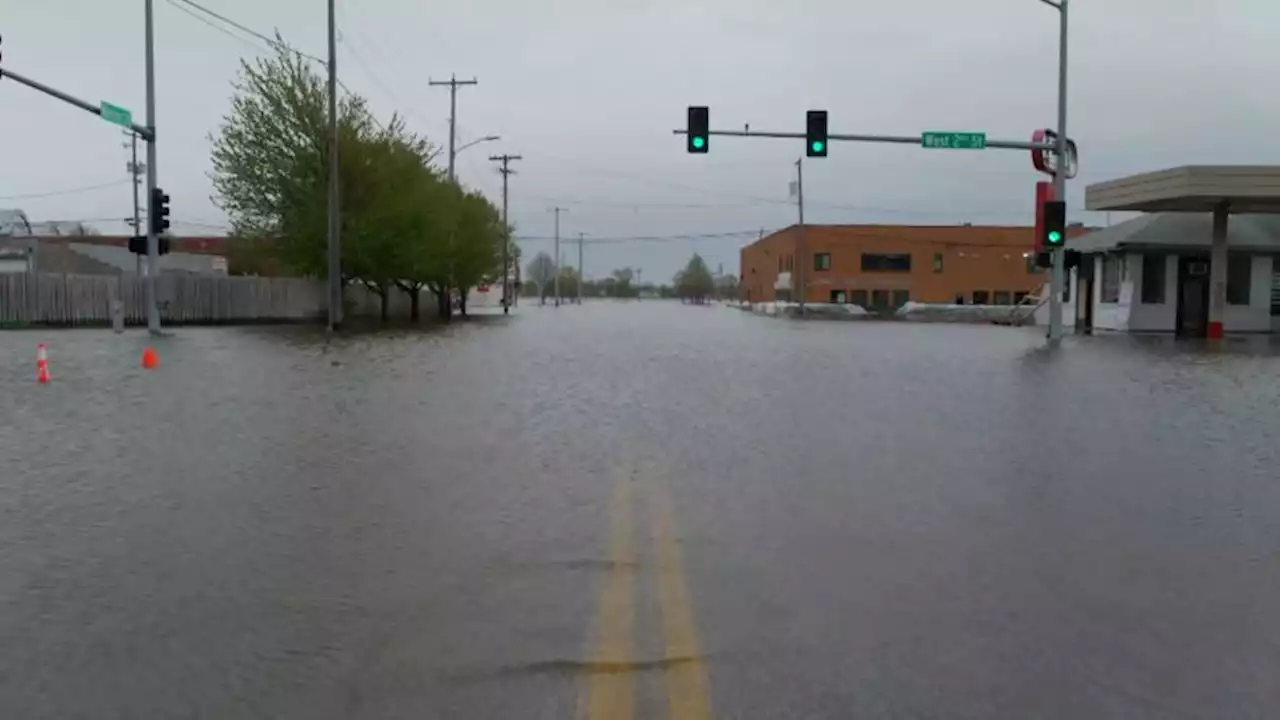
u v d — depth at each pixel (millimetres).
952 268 93625
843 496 9438
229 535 7875
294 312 51469
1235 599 6375
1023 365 25016
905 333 44031
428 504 9008
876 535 7965
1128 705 4785
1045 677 5109
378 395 17516
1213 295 37719
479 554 7371
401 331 41250
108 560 7172
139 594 6402
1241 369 23750
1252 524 8383
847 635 5691
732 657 5355
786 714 4656
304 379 20203
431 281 57219
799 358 27547
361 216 45562
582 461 11281
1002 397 17844
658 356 28016
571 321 59531
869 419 14930
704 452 11945
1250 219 43844
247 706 4738
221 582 6656
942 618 5984
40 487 9641
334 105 40312
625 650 5453
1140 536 7961
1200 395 18203
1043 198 44094
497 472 10570
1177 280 41969
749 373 22688
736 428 13977
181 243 90812
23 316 39750
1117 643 5590
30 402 16188
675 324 55500
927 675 5125
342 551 7426
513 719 4598
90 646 5496
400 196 46625
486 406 16172
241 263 57125
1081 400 17406
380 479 10109
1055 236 33719
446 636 5668
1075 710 4723
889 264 94062
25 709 4695
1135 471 10766
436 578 6766
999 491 9672
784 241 101562
